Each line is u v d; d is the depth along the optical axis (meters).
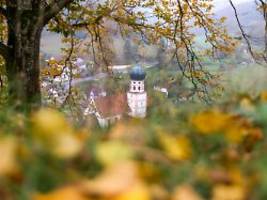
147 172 1.80
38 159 1.88
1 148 1.76
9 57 13.37
